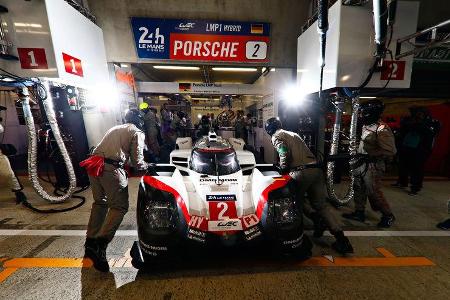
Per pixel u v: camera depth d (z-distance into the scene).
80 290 1.69
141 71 7.34
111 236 1.94
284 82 5.02
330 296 1.65
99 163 1.92
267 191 2.03
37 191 2.67
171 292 1.67
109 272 1.88
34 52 2.33
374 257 2.12
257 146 7.80
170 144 7.59
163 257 1.72
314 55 3.06
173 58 4.69
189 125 9.63
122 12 4.28
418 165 3.86
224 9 4.36
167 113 8.27
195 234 1.77
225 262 1.99
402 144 4.11
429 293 1.68
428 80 4.62
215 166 2.55
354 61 2.48
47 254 2.15
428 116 3.81
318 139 4.52
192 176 2.45
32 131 2.59
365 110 2.72
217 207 1.96
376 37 2.07
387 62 2.55
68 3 2.84
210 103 12.73
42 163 6.00
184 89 6.29
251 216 1.92
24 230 2.61
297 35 4.60
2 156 3.18
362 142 2.79
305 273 1.88
